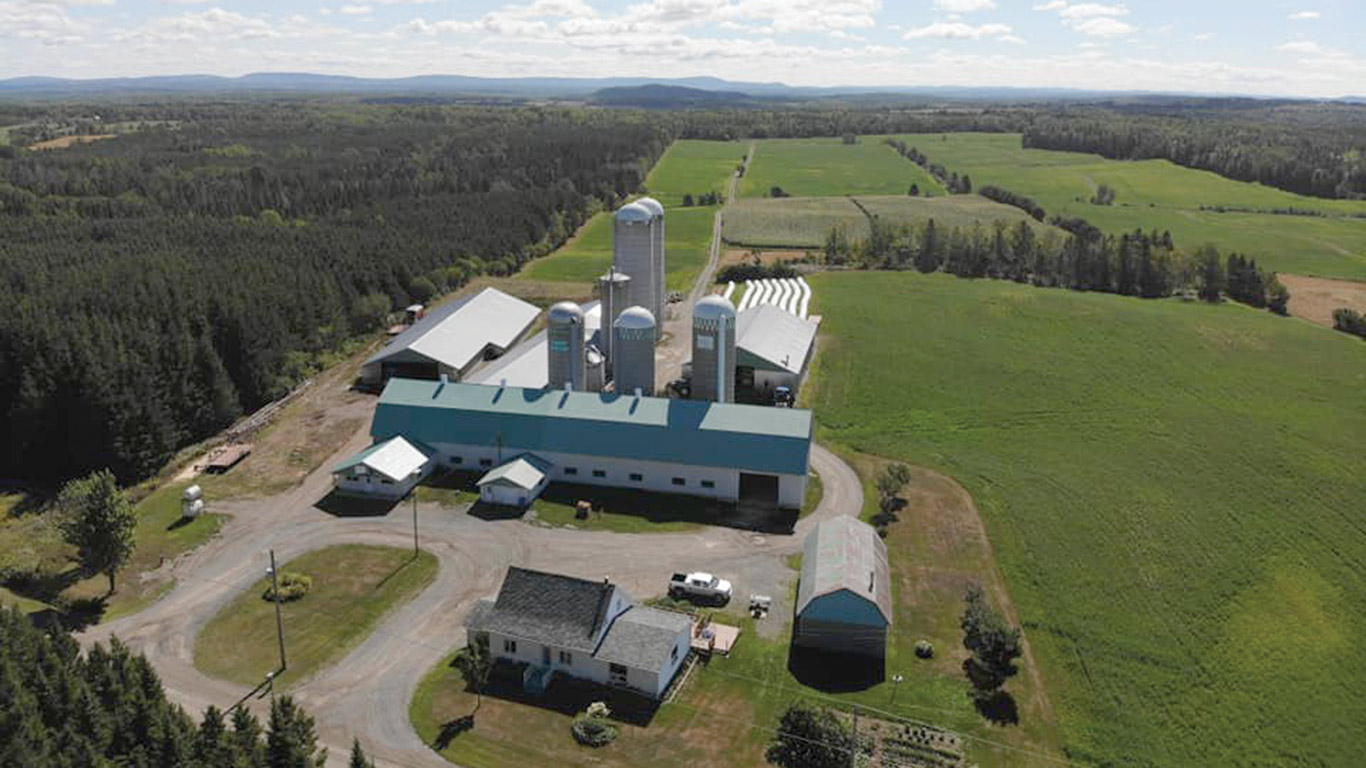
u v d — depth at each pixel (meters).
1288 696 56.59
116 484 82.50
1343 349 128.75
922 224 198.12
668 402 83.94
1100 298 154.88
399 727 50.75
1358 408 106.12
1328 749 52.41
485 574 66.81
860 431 95.62
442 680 54.94
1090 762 49.62
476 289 158.25
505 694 53.81
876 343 126.25
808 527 74.44
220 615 61.31
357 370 114.12
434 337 112.38
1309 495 83.25
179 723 44.16
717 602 63.38
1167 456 90.75
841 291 157.38
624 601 57.69
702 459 78.44
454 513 75.88
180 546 70.31
